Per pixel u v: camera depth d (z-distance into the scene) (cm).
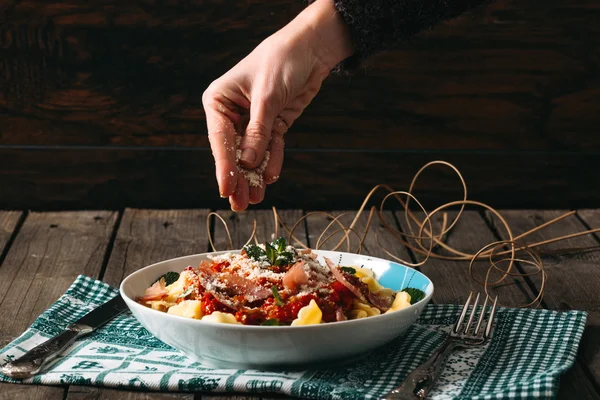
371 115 222
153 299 104
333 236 173
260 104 116
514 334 108
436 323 114
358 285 103
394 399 85
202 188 225
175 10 214
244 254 105
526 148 226
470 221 186
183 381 92
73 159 221
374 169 225
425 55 219
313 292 97
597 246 162
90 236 171
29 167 221
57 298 130
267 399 91
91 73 217
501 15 218
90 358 100
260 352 91
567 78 222
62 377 93
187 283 102
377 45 124
